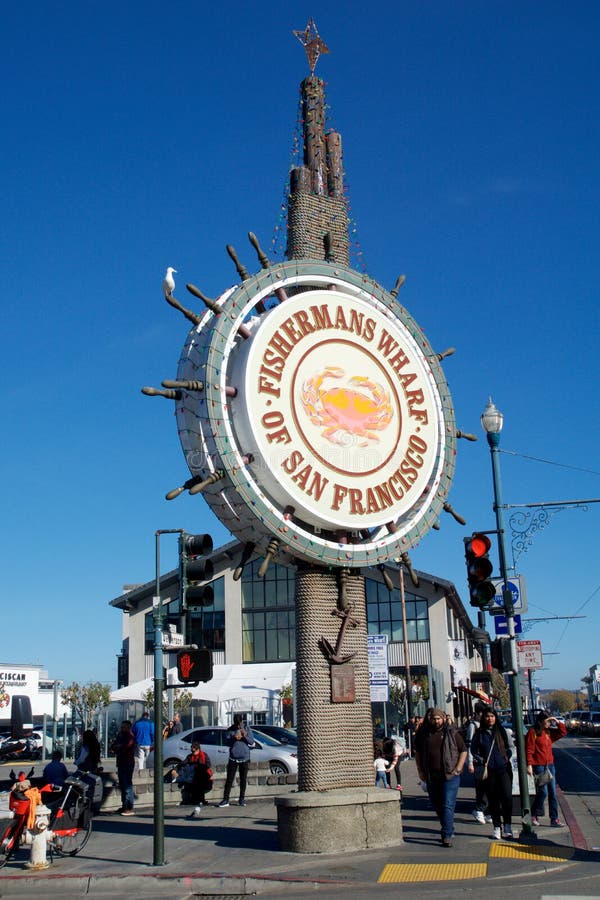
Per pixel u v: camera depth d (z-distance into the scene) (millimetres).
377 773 18031
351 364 13414
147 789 18359
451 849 11656
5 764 38125
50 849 11797
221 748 22609
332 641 12609
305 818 11523
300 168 14766
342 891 9617
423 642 51469
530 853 11414
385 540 13172
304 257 14344
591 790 21234
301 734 12273
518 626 14859
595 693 184250
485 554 13648
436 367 14438
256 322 12898
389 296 14250
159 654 11648
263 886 10047
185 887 10297
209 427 12047
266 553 12508
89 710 44438
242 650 52000
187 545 11852
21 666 59375
